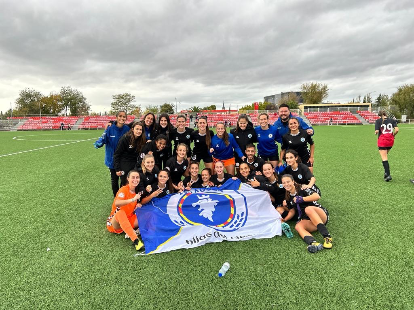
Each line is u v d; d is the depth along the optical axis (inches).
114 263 131.7
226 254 137.8
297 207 162.9
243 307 99.7
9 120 1755.7
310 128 220.2
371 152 469.1
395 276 116.0
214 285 112.7
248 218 172.7
